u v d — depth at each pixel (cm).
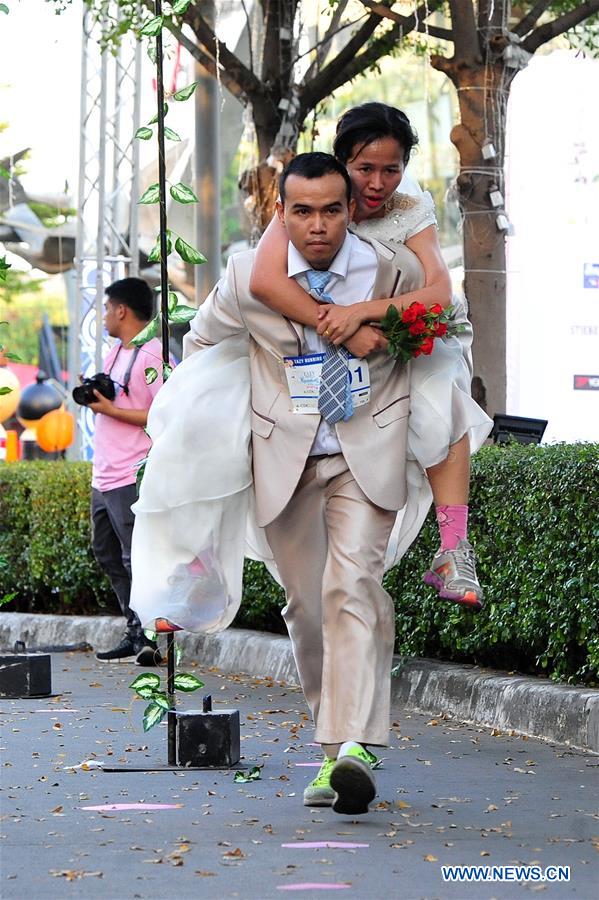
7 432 3819
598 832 824
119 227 3105
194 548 898
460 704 1289
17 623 2008
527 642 1286
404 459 856
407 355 831
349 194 838
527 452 1288
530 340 2750
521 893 695
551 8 2355
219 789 958
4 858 768
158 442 885
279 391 862
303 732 1212
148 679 1037
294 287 840
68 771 1029
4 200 3738
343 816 867
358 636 823
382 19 2348
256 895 691
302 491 864
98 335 2789
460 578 859
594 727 1115
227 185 3591
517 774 1018
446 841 800
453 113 3362
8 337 4828
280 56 2348
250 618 1727
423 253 873
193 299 3312
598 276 2761
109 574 1739
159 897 689
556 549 1203
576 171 2788
